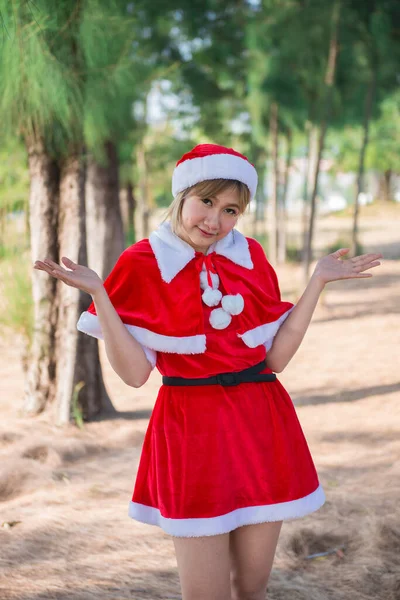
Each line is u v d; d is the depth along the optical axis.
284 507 1.95
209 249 2.08
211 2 11.43
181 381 1.96
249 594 2.07
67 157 5.34
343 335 9.34
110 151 10.25
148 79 6.22
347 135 29.05
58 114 4.72
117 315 1.92
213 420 1.92
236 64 13.65
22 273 6.10
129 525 3.52
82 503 3.85
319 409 5.94
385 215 37.62
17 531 3.43
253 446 1.95
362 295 12.91
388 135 29.62
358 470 4.34
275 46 11.91
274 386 2.07
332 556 3.14
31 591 2.77
